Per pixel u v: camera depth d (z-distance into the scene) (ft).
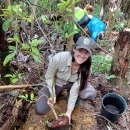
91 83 8.16
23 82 7.38
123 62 7.59
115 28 14.58
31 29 8.94
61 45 9.21
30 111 6.79
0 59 6.28
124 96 7.73
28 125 6.36
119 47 7.41
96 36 11.69
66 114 6.35
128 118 6.89
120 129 6.50
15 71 7.77
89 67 6.14
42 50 8.91
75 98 6.51
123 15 15.97
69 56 5.98
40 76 7.75
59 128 6.10
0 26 5.39
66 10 4.94
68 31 6.82
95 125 6.51
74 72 6.33
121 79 7.97
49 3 5.76
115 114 6.23
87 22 10.69
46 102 6.74
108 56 10.94
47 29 9.13
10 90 6.82
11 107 6.35
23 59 8.46
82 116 6.77
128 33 6.98
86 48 5.44
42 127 6.34
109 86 8.06
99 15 15.31
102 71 8.89
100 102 7.41
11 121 5.91
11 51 6.44
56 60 6.02
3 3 6.71
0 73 7.25
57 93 6.99
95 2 16.90
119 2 12.09
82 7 14.94
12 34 7.26
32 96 6.08
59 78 6.62
